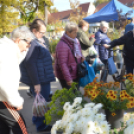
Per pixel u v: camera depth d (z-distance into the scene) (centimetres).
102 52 483
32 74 272
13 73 179
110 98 265
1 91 180
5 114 195
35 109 288
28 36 199
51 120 231
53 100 246
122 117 283
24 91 549
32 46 268
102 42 480
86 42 384
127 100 270
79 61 318
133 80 297
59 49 300
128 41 426
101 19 1105
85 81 328
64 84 320
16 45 190
